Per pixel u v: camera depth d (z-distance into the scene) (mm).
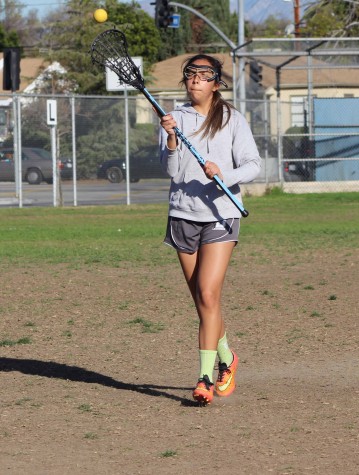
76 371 12258
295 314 16062
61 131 43312
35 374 12094
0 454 8703
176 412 10133
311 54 46656
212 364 10242
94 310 16641
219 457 8523
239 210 9859
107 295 18188
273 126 58750
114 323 15469
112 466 8328
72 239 28156
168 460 8469
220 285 10188
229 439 9078
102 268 21938
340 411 10062
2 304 17281
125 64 10273
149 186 44156
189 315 16094
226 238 10156
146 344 13852
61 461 8477
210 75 10188
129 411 10211
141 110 47531
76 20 80438
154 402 10594
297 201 43344
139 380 11711
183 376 11883
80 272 21266
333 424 9562
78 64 79375
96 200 43000
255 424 9602
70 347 13742
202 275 10156
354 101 50594
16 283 19656
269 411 10117
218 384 10680
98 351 13445
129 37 89688
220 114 10188
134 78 10258
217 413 10070
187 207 10156
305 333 14469
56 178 40500
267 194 47188
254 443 8938
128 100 44562
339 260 22969
